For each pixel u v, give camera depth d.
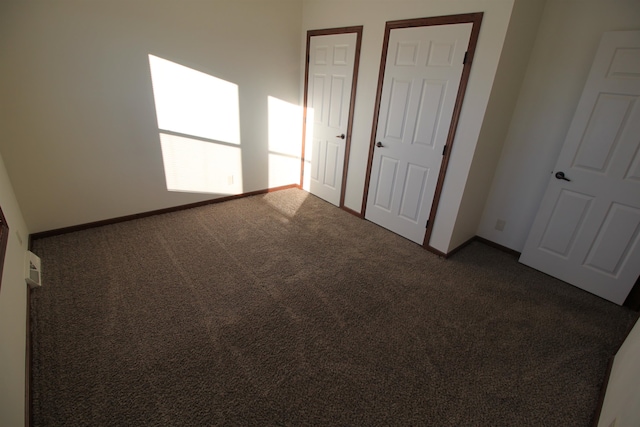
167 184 3.27
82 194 2.79
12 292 1.55
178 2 2.78
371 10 2.89
